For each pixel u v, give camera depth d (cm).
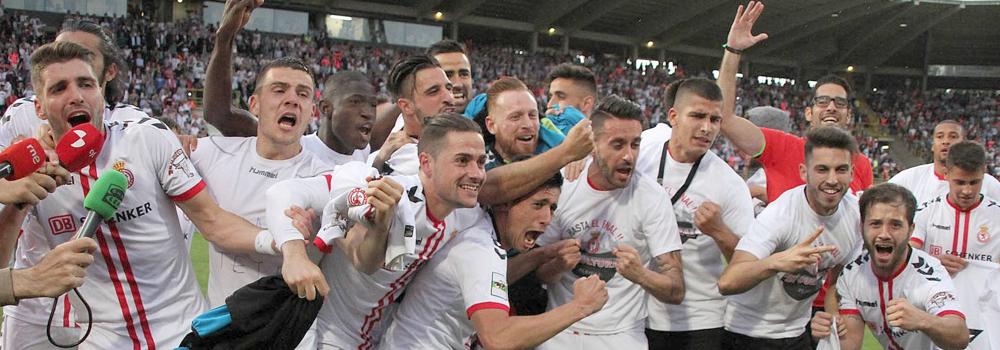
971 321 452
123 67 383
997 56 4047
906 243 384
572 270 377
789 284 405
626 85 3556
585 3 3375
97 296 314
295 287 267
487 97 371
